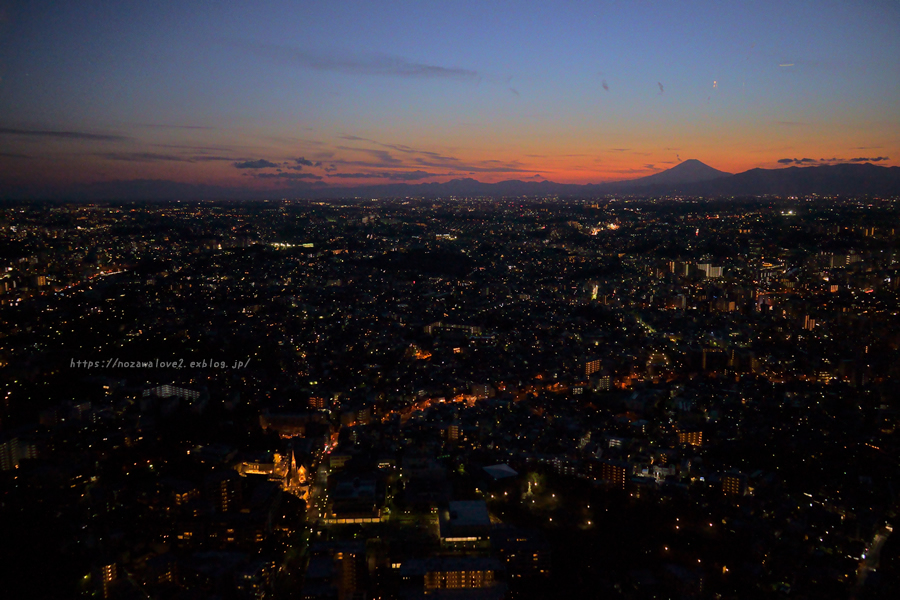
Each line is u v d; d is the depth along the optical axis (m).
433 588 173.50
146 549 194.38
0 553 182.50
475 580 174.75
